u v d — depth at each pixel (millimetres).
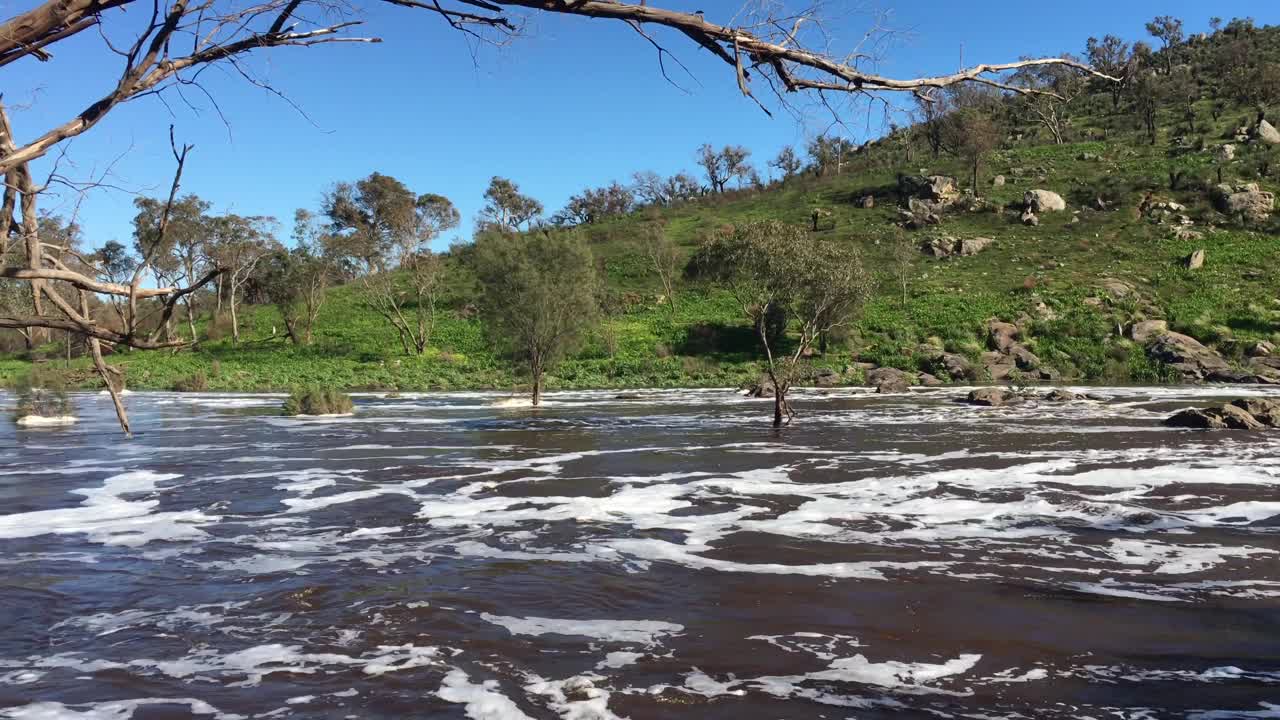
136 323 2385
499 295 34812
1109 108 105062
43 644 6645
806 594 7805
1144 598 7535
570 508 12430
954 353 50812
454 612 7379
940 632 6680
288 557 9609
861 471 15578
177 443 22016
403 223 66312
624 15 2336
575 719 5098
